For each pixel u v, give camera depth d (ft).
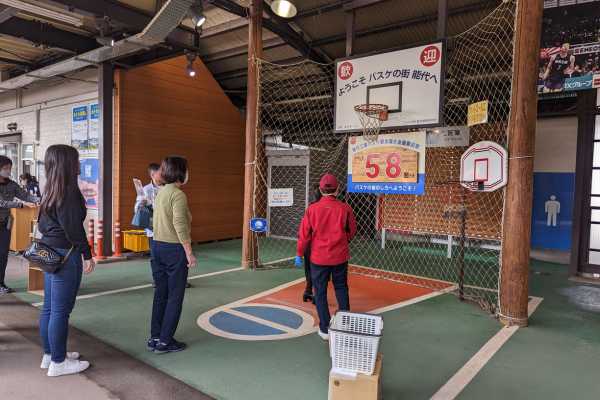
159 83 25.54
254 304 14.78
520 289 13.00
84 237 9.07
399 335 12.11
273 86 31.19
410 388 8.96
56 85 27.22
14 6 15.92
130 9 18.08
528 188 12.88
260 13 20.92
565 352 11.07
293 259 23.77
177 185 10.42
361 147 19.02
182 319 13.03
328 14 21.85
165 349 10.43
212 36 25.80
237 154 31.19
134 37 17.74
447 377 9.51
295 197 31.63
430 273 20.72
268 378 9.25
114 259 21.99
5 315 13.07
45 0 15.80
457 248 27.76
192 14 16.71
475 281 19.13
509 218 13.12
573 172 25.57
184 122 27.17
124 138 23.75
